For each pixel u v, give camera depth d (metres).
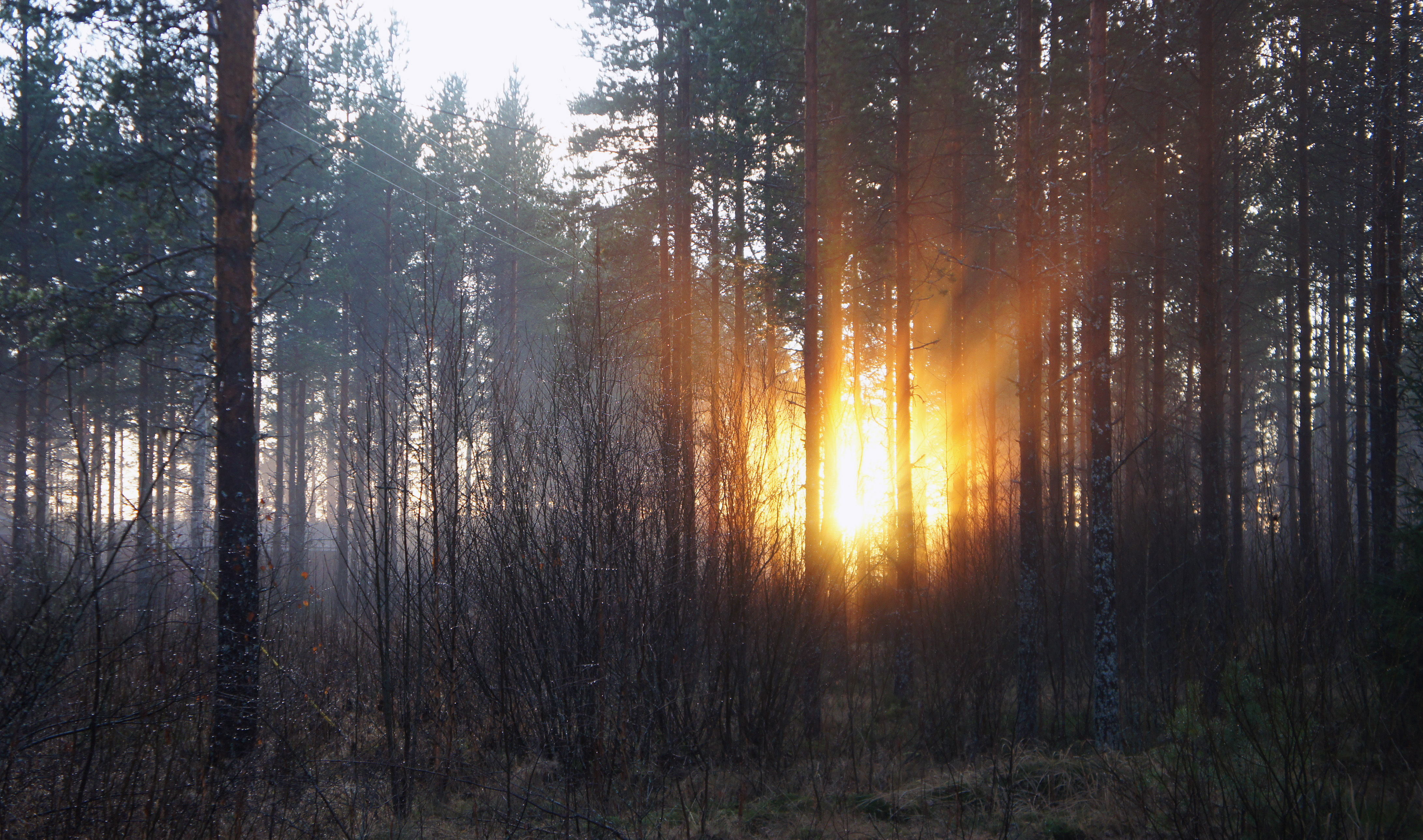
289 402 30.02
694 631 9.43
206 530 8.54
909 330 13.66
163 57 8.62
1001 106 14.18
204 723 7.69
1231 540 15.38
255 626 8.16
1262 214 20.16
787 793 8.49
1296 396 28.30
